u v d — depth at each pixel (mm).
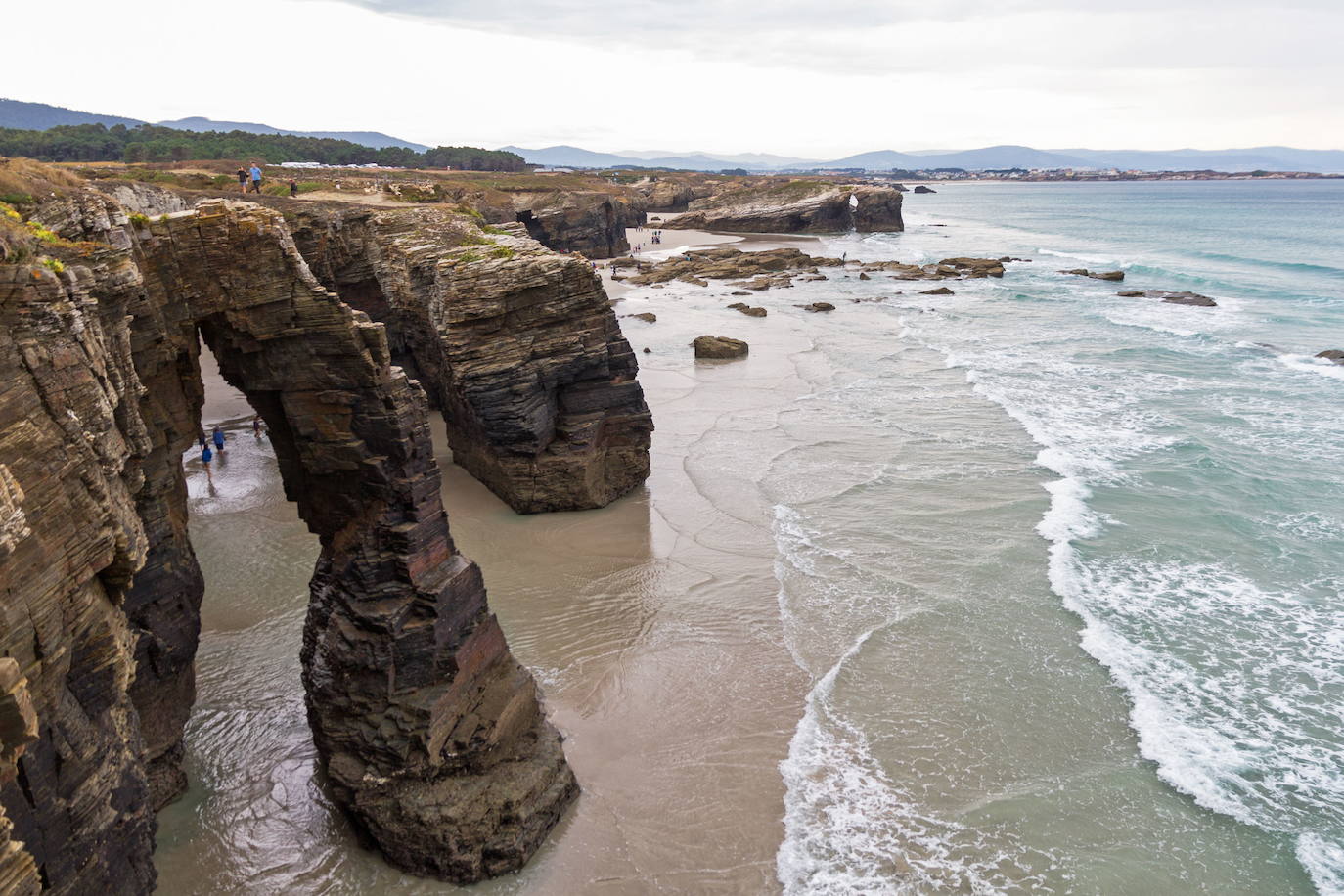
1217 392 48219
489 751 17234
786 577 27719
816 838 17344
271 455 37938
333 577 17578
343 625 16953
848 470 36844
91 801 11734
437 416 43188
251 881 15938
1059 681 22422
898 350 60156
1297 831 17672
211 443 39188
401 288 37469
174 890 15625
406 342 40531
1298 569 27828
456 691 17141
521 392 30406
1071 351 59188
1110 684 22281
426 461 17172
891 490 34656
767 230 158875
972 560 28688
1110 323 69188
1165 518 31578
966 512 32500
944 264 102125
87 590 11883
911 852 17094
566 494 32281
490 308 29453
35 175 14219
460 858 15836
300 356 16109
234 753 19172
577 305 31516
